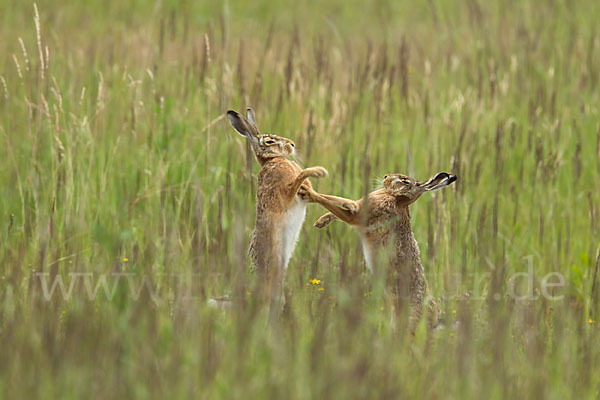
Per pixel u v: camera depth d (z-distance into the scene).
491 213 21.17
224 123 21.81
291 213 14.90
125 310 13.81
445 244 19.42
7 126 22.19
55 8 33.56
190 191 20.73
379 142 22.56
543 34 30.70
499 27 30.22
